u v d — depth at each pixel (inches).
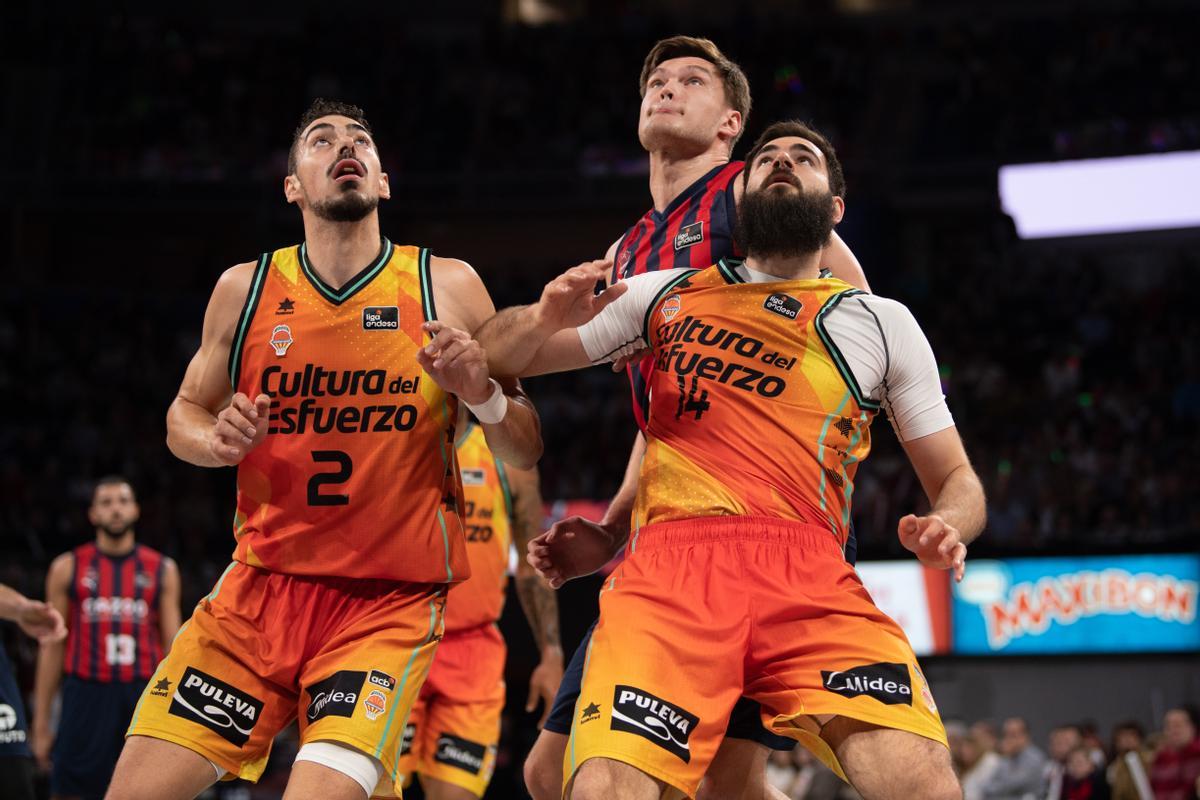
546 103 987.3
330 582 158.2
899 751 138.6
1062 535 607.8
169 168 928.9
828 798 498.9
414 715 246.5
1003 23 1007.0
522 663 498.6
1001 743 536.7
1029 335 823.7
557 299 146.7
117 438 773.9
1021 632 555.5
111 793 149.7
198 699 154.1
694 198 182.4
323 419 158.9
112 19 1014.4
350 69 999.0
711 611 144.9
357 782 148.9
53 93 954.7
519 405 166.1
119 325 859.4
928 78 984.3
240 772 157.9
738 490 149.9
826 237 156.6
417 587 161.0
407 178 935.7
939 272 894.4
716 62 188.5
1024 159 892.0
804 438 151.6
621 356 164.9
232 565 163.5
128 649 329.7
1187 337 792.3
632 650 143.2
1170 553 543.2
